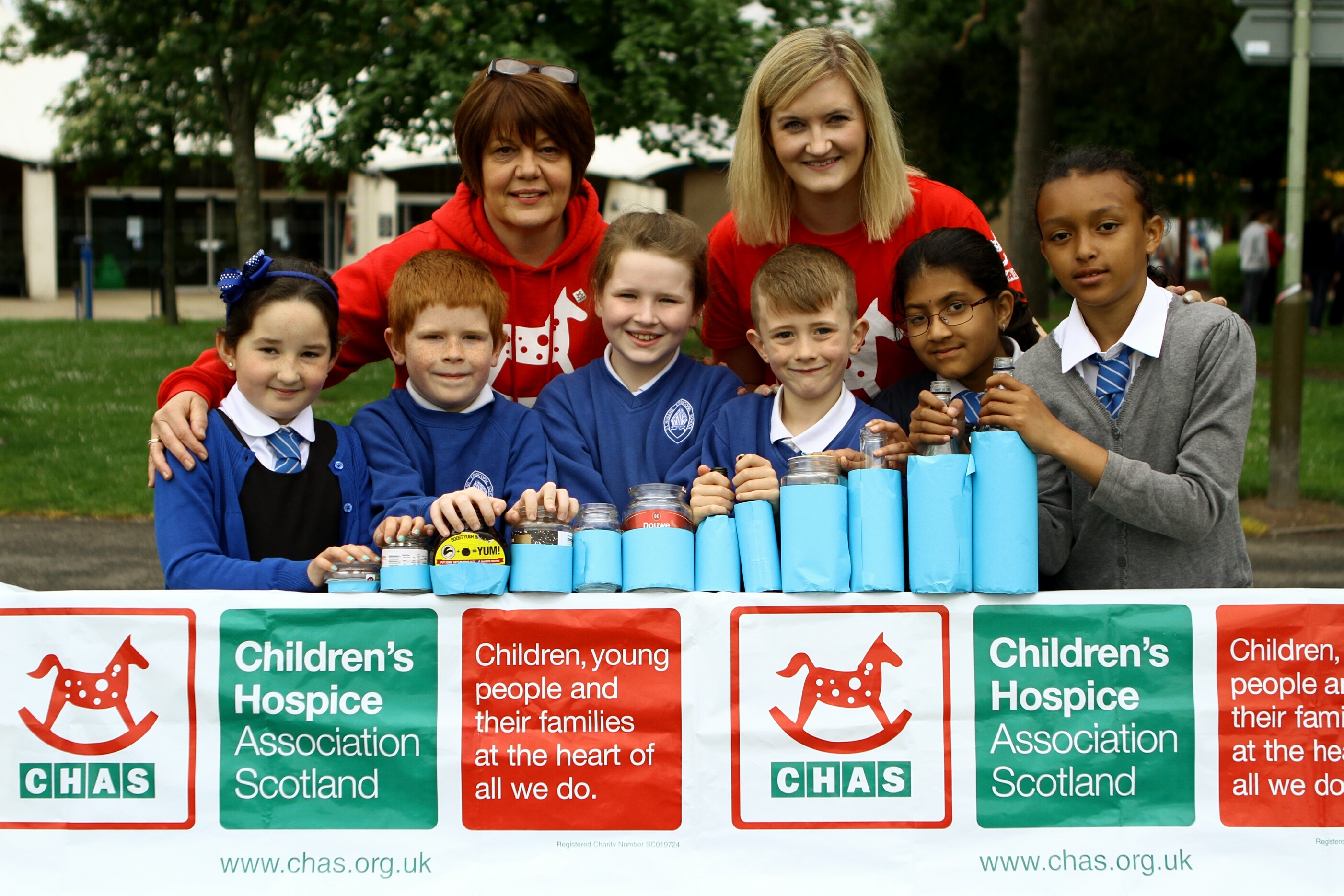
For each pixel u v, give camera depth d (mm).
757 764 2381
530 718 2393
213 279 32000
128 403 11094
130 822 2385
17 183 29531
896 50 17969
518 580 2373
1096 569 2676
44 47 19078
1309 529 7223
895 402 3146
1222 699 2381
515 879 2383
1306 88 7531
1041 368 2729
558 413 3021
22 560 6293
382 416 2896
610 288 2928
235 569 2568
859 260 3285
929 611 2369
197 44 15086
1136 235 2582
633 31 13250
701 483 2469
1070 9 15156
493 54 12875
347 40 14445
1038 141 14891
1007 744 2379
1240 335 2557
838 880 2379
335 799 2391
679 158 15406
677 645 2391
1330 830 2375
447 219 3336
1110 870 2375
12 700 2377
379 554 2611
